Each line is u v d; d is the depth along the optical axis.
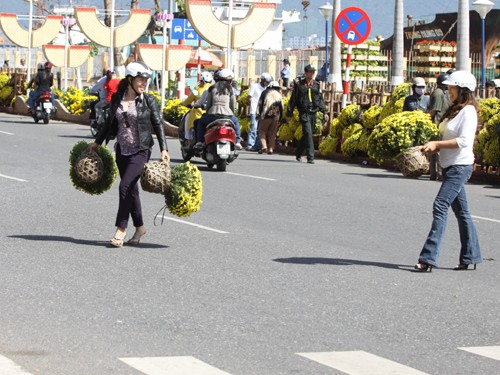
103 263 13.10
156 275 12.45
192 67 64.94
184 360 8.81
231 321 10.28
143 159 14.45
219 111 25.64
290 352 9.22
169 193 14.41
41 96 42.75
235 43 39.44
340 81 43.88
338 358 9.06
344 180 24.53
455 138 13.34
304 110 29.09
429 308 11.23
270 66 67.69
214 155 25.50
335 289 12.01
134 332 9.73
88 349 9.09
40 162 25.75
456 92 13.43
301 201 20.09
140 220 14.54
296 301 11.30
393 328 10.27
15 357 8.76
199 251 14.21
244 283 12.16
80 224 16.20
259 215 17.97
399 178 25.62
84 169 14.56
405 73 55.12
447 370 8.84
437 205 13.39
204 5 39.31
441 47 53.69
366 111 29.73
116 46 48.91
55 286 11.62
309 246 14.95
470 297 11.89
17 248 13.94
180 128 27.28
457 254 14.84
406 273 13.20
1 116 48.25
